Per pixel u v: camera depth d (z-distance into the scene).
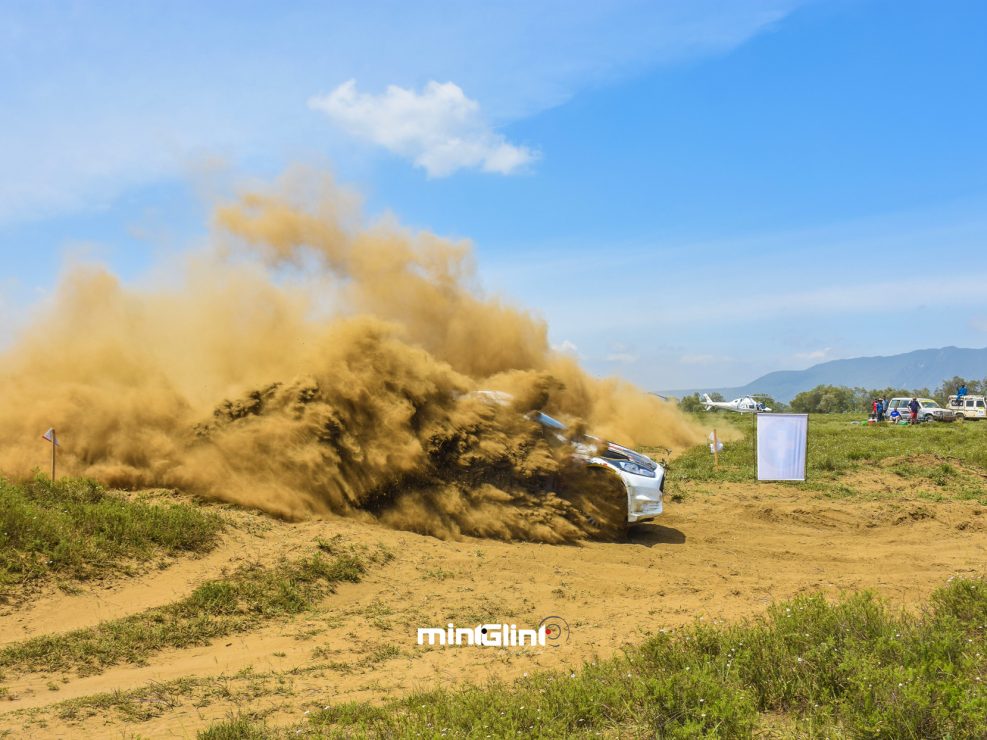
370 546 9.43
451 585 8.62
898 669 4.55
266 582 8.04
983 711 4.03
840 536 12.11
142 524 8.73
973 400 44.66
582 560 9.96
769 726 4.56
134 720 5.09
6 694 5.50
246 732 4.76
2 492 8.76
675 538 11.62
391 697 5.58
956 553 10.78
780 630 5.75
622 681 5.26
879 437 26.83
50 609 6.99
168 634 6.80
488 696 5.20
